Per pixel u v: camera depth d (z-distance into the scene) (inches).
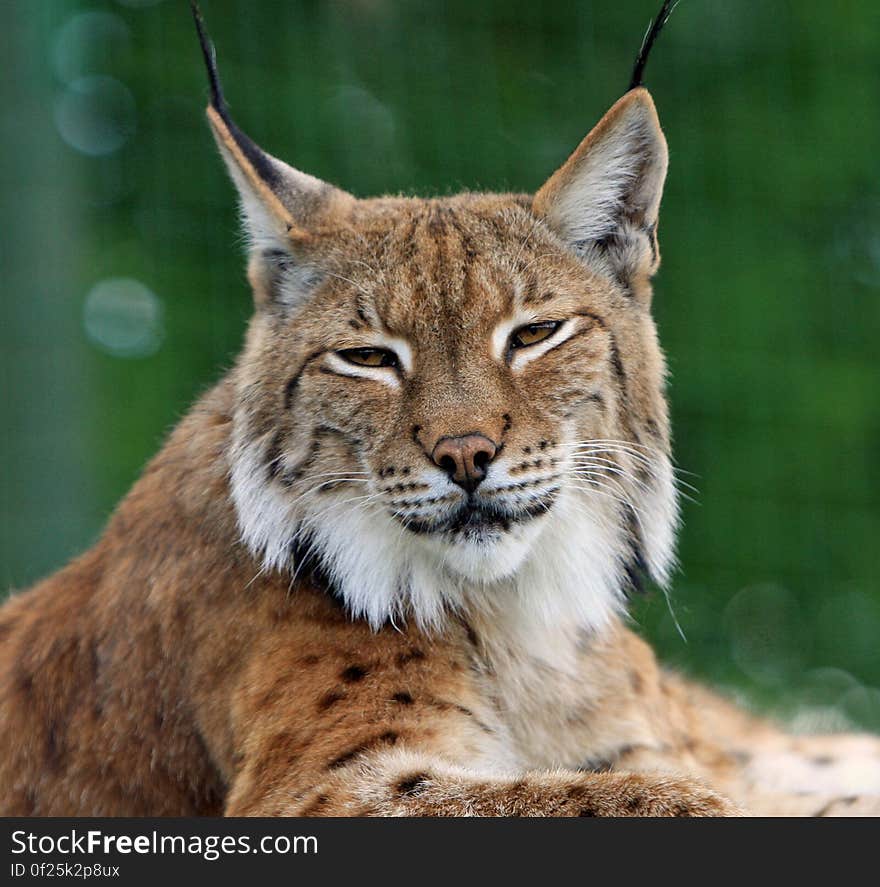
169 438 395.9
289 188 387.2
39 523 540.1
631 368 371.9
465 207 379.2
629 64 721.6
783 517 693.9
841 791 449.4
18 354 543.2
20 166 546.6
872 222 743.7
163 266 671.8
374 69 694.5
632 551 378.3
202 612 360.2
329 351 358.9
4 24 546.0
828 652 672.4
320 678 346.3
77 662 380.2
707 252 717.3
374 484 351.6
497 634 368.2
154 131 677.3
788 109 740.0
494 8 709.3
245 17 682.8
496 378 352.5
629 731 379.2
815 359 720.3
